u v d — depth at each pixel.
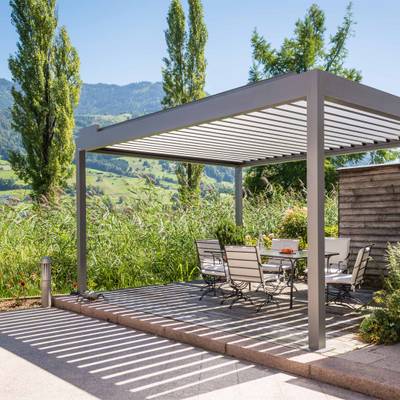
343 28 24.77
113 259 9.11
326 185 22.02
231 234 9.54
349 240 7.59
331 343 4.70
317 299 4.46
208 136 7.12
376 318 4.82
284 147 8.29
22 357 4.84
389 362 4.06
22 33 16.19
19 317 6.82
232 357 4.71
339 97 4.66
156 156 8.91
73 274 8.93
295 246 8.10
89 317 6.75
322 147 4.48
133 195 10.36
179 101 19.56
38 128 16.08
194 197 11.12
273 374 4.17
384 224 8.04
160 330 5.60
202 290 8.07
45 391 3.91
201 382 4.02
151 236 9.65
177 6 19.56
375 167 8.14
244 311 6.35
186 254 9.73
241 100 5.18
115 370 4.39
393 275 5.68
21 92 16.17
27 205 10.16
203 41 19.67
